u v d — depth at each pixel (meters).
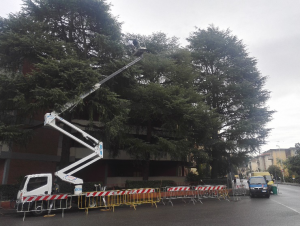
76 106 13.56
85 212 12.03
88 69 13.39
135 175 27.19
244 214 10.83
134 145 17.56
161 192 17.44
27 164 17.92
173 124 18.98
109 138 16.22
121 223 9.00
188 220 9.48
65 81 12.91
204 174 27.73
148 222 9.13
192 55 26.00
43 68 12.59
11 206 13.31
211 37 26.42
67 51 14.39
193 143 20.72
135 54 15.33
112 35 16.52
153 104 17.91
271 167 64.00
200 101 20.05
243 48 26.80
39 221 9.75
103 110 13.89
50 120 11.94
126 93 17.72
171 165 30.02
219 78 25.11
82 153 22.64
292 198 18.36
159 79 20.78
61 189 13.88
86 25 16.52
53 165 19.98
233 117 25.19
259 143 23.39
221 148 22.73
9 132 12.27
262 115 24.03
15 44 13.45
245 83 24.14
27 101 13.32
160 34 23.39
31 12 15.79
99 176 24.23
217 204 14.80
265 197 19.20
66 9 15.67
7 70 14.73
